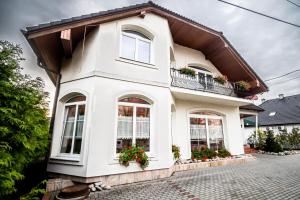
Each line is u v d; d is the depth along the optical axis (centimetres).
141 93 670
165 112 704
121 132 622
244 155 1061
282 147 1492
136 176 592
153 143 662
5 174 348
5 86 385
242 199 421
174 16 835
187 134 920
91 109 577
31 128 420
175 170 746
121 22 706
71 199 425
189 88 909
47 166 619
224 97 951
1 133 367
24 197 390
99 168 542
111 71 634
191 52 1091
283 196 435
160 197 441
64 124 675
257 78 1102
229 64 1123
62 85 710
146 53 758
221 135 1065
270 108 3041
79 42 724
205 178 623
